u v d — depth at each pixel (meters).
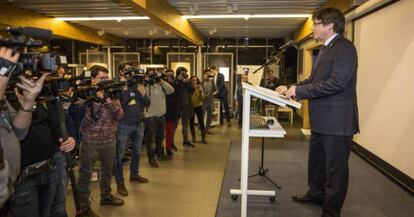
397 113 3.81
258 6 5.82
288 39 9.70
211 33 9.17
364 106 4.84
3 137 1.40
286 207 3.07
